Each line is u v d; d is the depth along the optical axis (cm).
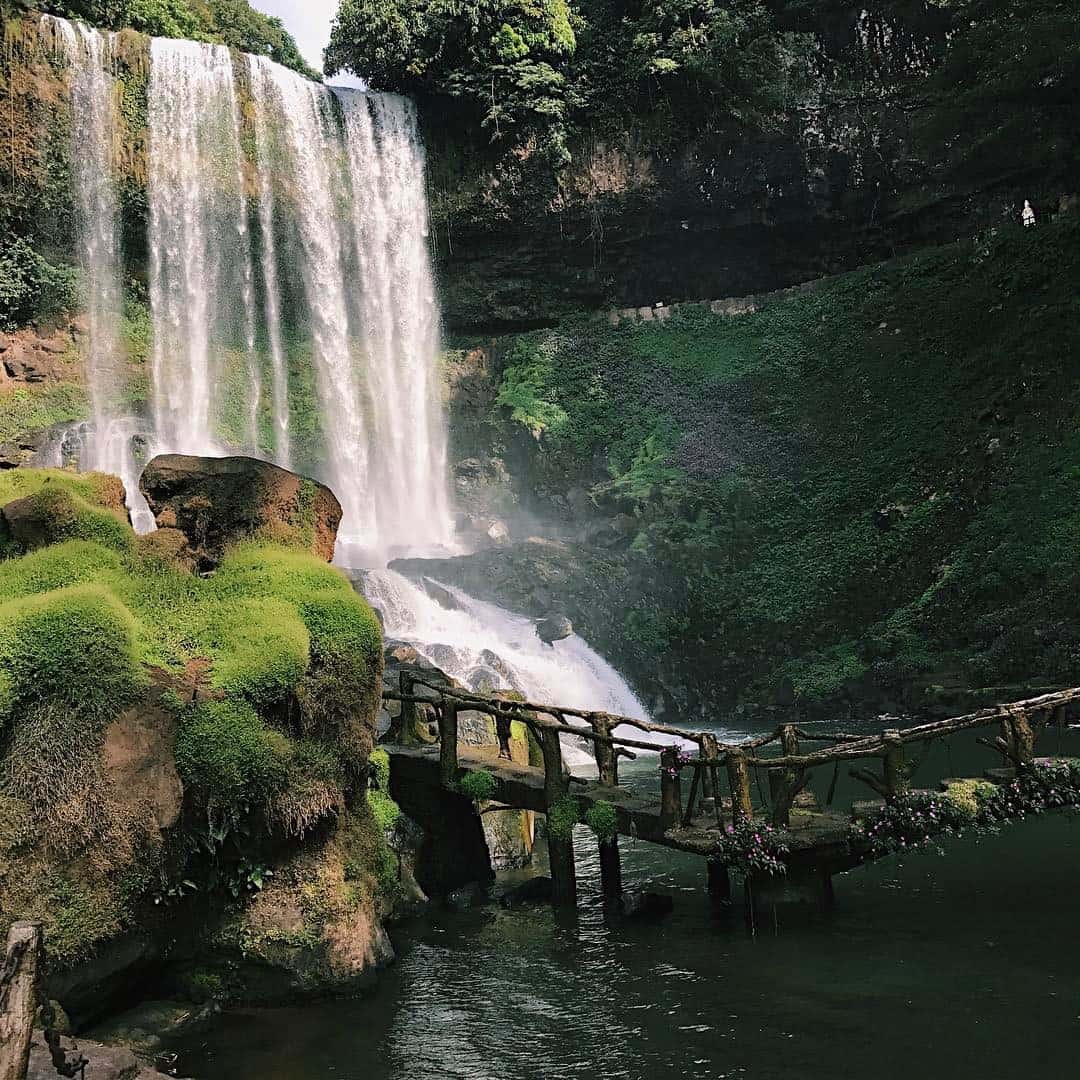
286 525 841
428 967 772
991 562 2317
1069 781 830
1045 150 3094
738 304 3591
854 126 3466
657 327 3647
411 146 3700
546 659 2342
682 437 3272
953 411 2809
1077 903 850
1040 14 2738
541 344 3728
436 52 3556
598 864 1094
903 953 751
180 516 814
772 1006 670
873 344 3184
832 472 2917
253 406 3403
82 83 3111
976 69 2989
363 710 761
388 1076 591
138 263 3328
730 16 3466
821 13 3588
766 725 2291
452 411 3722
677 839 834
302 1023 666
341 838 750
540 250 3797
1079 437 2431
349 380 3572
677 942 809
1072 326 2727
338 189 3575
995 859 995
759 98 3438
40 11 3134
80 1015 621
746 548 2830
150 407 3219
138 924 650
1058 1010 638
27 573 716
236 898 696
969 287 3094
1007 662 2073
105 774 630
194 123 3309
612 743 917
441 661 2066
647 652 2575
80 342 3159
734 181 3578
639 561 2748
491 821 1090
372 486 3556
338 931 713
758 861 792
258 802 680
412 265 3753
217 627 716
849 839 816
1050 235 2970
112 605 673
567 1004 692
